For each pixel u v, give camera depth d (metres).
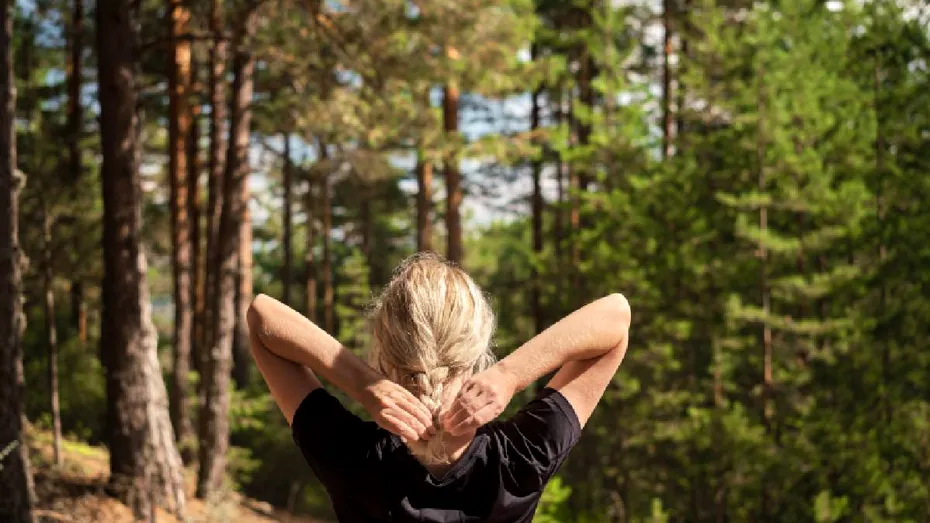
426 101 14.17
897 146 14.55
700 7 17.44
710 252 17.39
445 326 1.19
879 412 14.02
